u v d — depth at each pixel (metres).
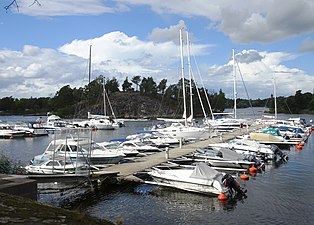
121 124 86.88
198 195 20.06
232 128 58.88
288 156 35.41
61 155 24.14
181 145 36.19
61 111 128.88
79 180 19.56
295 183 23.30
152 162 27.16
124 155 28.80
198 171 20.36
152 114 141.38
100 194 20.45
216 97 111.38
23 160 35.31
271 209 17.72
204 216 16.70
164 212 17.31
